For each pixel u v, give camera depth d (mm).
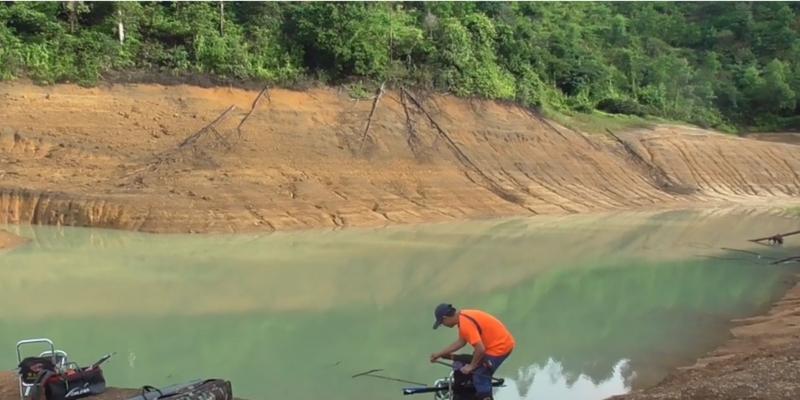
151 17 31531
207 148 27172
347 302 13367
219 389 6965
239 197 24906
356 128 31297
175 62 30016
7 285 14000
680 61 58094
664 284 15797
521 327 11766
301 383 8594
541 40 48469
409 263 18000
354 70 33875
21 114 25703
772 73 58531
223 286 14438
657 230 26250
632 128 43531
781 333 11102
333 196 26938
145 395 6648
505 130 36094
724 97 57938
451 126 34219
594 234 24797
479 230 25234
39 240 19688
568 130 39625
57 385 6930
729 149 43969
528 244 22000
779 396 6633
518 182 33156
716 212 33906
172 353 9828
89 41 28844
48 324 11258
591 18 66938
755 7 72125
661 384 8523
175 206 23188
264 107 30250
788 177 43594
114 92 28125
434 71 36156
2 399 7422
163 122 27734
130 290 13820
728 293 14836
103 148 25641
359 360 9664
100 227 21953
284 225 24109
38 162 24281
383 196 28328
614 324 12039
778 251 21109
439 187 30328
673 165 40750
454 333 11250
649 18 70625
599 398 8203
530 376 9070
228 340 10578
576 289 15156
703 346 10734
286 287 14539
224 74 30562
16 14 28297
